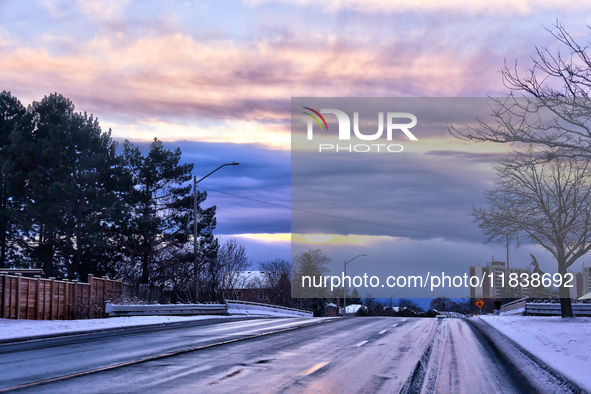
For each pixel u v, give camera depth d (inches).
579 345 600.1
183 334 747.4
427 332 823.1
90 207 1929.1
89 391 339.9
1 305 956.0
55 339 666.8
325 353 555.2
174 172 2090.3
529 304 1489.9
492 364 493.0
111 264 2015.3
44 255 1904.5
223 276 2261.3
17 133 1979.6
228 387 362.3
